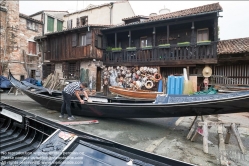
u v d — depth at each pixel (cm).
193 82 995
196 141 424
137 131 491
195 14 941
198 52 980
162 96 527
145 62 1141
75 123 532
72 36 1369
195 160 326
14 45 1460
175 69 1129
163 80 1109
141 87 1166
